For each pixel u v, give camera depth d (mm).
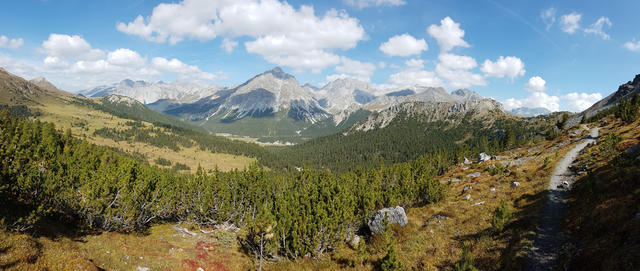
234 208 40281
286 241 26875
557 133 102812
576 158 49344
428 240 27281
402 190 41375
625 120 72812
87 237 23359
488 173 56625
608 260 14742
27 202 23016
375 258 25109
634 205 18891
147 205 31234
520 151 85375
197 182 43500
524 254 19266
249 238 32344
